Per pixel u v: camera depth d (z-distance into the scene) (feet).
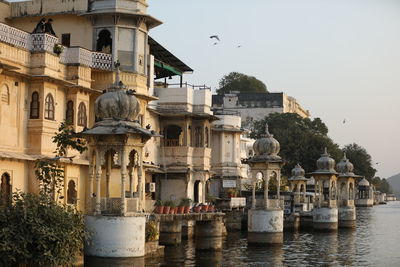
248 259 132.77
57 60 119.03
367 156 436.35
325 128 377.71
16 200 91.20
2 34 108.37
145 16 139.64
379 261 137.59
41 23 120.98
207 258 131.44
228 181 225.35
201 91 175.22
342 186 233.76
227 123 226.79
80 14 138.72
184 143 169.48
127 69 137.69
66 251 88.33
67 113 122.83
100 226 95.30
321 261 135.23
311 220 209.05
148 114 161.17
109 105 98.32
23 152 112.98
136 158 103.81
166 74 194.18
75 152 122.62
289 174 324.80
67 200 120.47
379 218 301.63
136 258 95.96
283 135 333.42
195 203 166.81
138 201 98.94
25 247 84.74
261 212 150.41
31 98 114.62
